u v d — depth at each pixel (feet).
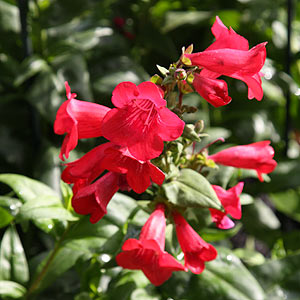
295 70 2.07
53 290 1.52
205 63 1.17
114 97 1.09
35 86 1.62
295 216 1.77
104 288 1.58
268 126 1.97
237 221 1.91
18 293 1.39
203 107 1.76
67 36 1.75
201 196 1.19
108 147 1.13
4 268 1.43
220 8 2.06
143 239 1.18
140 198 1.72
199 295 1.33
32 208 1.31
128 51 1.84
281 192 1.79
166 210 1.25
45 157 1.63
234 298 1.32
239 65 1.15
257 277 1.43
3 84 1.72
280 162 1.80
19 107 1.73
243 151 1.31
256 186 1.81
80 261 1.39
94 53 1.79
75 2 1.73
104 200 1.18
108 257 1.38
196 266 1.23
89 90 1.65
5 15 1.77
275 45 2.01
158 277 1.20
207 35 1.99
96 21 1.86
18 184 1.39
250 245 2.07
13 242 1.45
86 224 1.36
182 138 1.23
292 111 2.08
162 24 1.98
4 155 1.67
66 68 1.65
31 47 1.71
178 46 2.04
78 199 1.18
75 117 1.15
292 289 1.42
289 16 1.82
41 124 1.74
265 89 1.80
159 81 1.18
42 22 1.72
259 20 2.00
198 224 1.36
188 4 2.08
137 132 1.11
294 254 1.45
